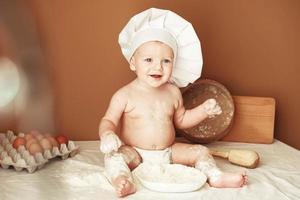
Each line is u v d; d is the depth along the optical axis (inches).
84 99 51.3
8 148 40.6
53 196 20.2
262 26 53.9
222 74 54.3
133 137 42.5
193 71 45.8
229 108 51.7
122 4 50.4
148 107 42.6
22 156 39.6
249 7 53.2
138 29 42.7
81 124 51.8
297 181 40.0
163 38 41.8
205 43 53.3
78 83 50.8
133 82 44.1
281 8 53.7
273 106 52.7
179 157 42.8
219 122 51.7
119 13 50.5
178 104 45.2
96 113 51.9
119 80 51.8
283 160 46.6
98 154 46.6
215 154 45.6
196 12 52.4
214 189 37.0
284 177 41.0
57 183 26.6
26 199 31.5
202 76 53.9
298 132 55.8
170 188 35.5
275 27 54.0
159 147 42.6
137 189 36.4
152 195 35.2
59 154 43.1
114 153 39.5
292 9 53.9
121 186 34.3
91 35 50.2
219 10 52.8
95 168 41.7
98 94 51.6
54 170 39.9
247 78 54.7
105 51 50.9
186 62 45.4
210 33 53.2
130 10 50.7
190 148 42.8
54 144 43.1
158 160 42.1
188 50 44.6
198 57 44.9
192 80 46.5
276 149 50.8
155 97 43.3
